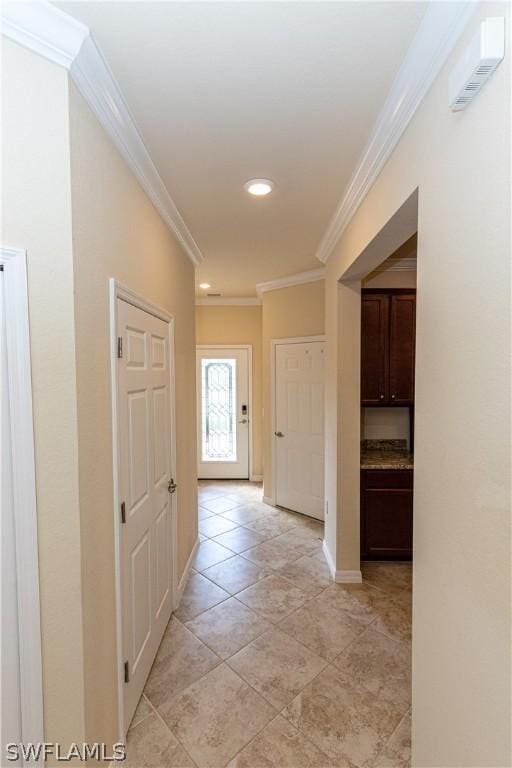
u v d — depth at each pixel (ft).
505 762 2.65
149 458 6.16
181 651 6.70
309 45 3.65
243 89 4.22
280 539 11.46
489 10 2.74
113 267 4.70
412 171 4.24
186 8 3.22
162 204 6.69
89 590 3.96
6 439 3.26
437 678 3.66
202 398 17.79
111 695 4.53
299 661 6.47
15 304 3.24
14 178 3.23
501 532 2.69
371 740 5.03
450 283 3.38
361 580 9.02
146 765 4.73
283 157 5.62
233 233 8.77
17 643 3.34
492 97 2.72
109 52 3.67
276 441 14.28
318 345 12.62
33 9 3.12
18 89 3.23
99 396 4.27
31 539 3.35
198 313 17.58
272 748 4.93
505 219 2.61
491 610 2.81
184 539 8.95
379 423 11.52
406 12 3.29
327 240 8.97
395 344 10.51
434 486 3.71
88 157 3.98
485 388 2.87
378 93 4.30
